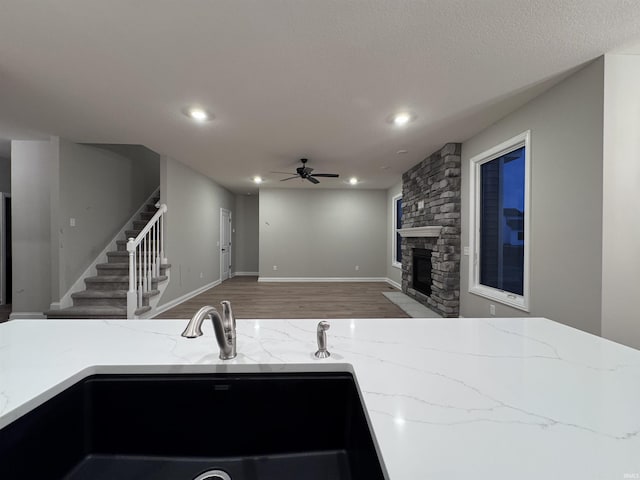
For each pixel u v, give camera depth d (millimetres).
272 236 7344
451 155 3826
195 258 5598
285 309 4617
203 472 790
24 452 645
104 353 883
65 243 3795
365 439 633
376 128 3293
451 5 1562
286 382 828
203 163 4922
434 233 4090
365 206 7473
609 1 1521
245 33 1778
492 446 499
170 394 815
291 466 802
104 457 807
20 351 891
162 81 2326
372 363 827
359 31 1763
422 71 2184
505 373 769
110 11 1594
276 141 3756
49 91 2490
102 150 4461
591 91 2076
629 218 2004
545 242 2477
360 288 6473
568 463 463
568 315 2260
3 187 4793
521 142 2801
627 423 562
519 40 1835
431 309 4410
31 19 1648
